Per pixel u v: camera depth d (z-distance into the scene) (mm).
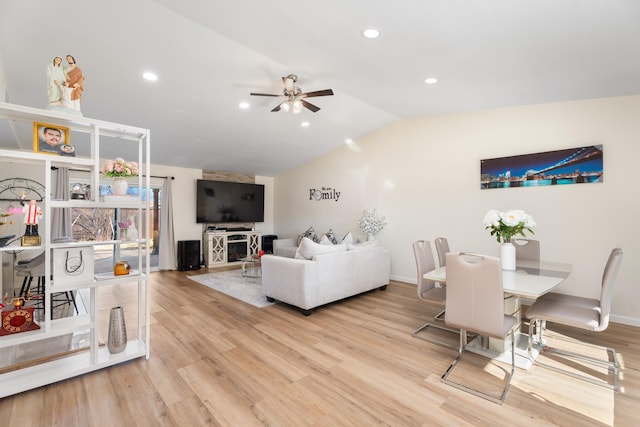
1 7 2346
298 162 7246
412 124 5223
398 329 3213
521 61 2615
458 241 4676
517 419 1836
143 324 3301
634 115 3281
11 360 2479
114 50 2984
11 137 4117
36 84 3379
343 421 1811
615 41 2178
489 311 2188
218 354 2625
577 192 3617
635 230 3283
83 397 2012
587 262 3557
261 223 8062
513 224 2650
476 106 4203
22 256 4594
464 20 2062
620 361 2531
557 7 1827
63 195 4965
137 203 2562
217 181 7039
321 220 6918
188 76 3531
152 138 5086
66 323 2301
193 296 4398
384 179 5656
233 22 2385
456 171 4695
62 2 2375
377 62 2893
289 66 3164
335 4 2031
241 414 1864
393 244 5535
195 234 6875
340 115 5012
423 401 2008
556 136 3771
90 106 3959
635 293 3287
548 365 2486
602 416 1869
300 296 3607
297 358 2566
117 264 2588
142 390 2096
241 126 5074
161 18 2600
